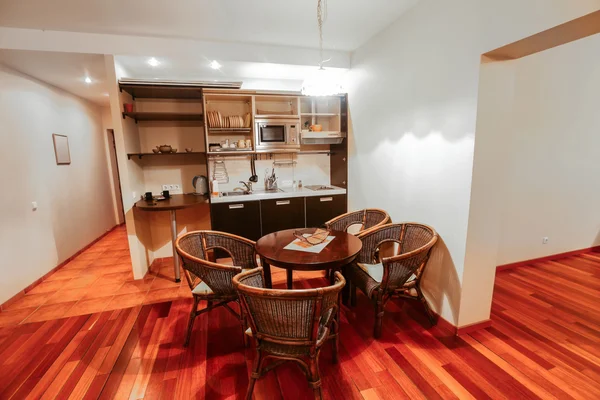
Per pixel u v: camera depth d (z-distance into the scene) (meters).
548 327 2.18
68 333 2.22
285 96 3.51
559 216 3.39
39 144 3.34
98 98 4.58
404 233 2.46
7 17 2.32
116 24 2.51
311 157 4.10
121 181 2.96
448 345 2.00
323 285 2.98
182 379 1.76
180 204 2.99
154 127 3.52
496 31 1.66
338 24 2.63
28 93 3.20
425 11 2.20
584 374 1.73
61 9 2.21
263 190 3.82
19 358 1.96
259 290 1.28
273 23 2.58
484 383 1.67
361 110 3.28
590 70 3.16
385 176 2.90
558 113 3.11
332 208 3.78
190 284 2.04
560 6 1.38
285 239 2.27
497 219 2.04
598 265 3.30
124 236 4.93
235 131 3.55
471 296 2.07
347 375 1.75
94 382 1.74
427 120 2.26
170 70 3.32
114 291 2.91
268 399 1.61
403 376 1.74
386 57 2.74
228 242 2.39
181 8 2.26
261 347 1.48
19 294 2.79
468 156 1.90
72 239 3.91
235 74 3.57
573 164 3.32
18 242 2.86
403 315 2.38
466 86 1.88
